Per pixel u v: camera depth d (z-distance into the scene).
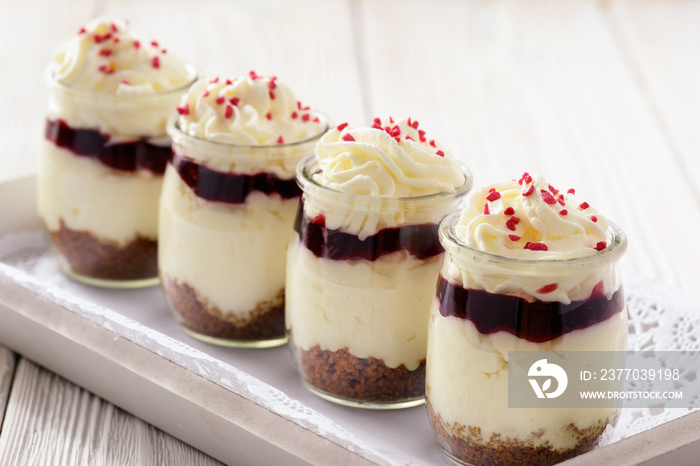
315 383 0.74
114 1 1.43
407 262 0.71
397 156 0.71
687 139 1.08
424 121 1.11
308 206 0.72
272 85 0.77
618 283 0.68
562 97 1.19
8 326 0.78
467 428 0.69
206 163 0.76
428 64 1.27
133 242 0.83
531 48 1.32
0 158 1.01
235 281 0.77
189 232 0.77
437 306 0.69
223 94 0.77
